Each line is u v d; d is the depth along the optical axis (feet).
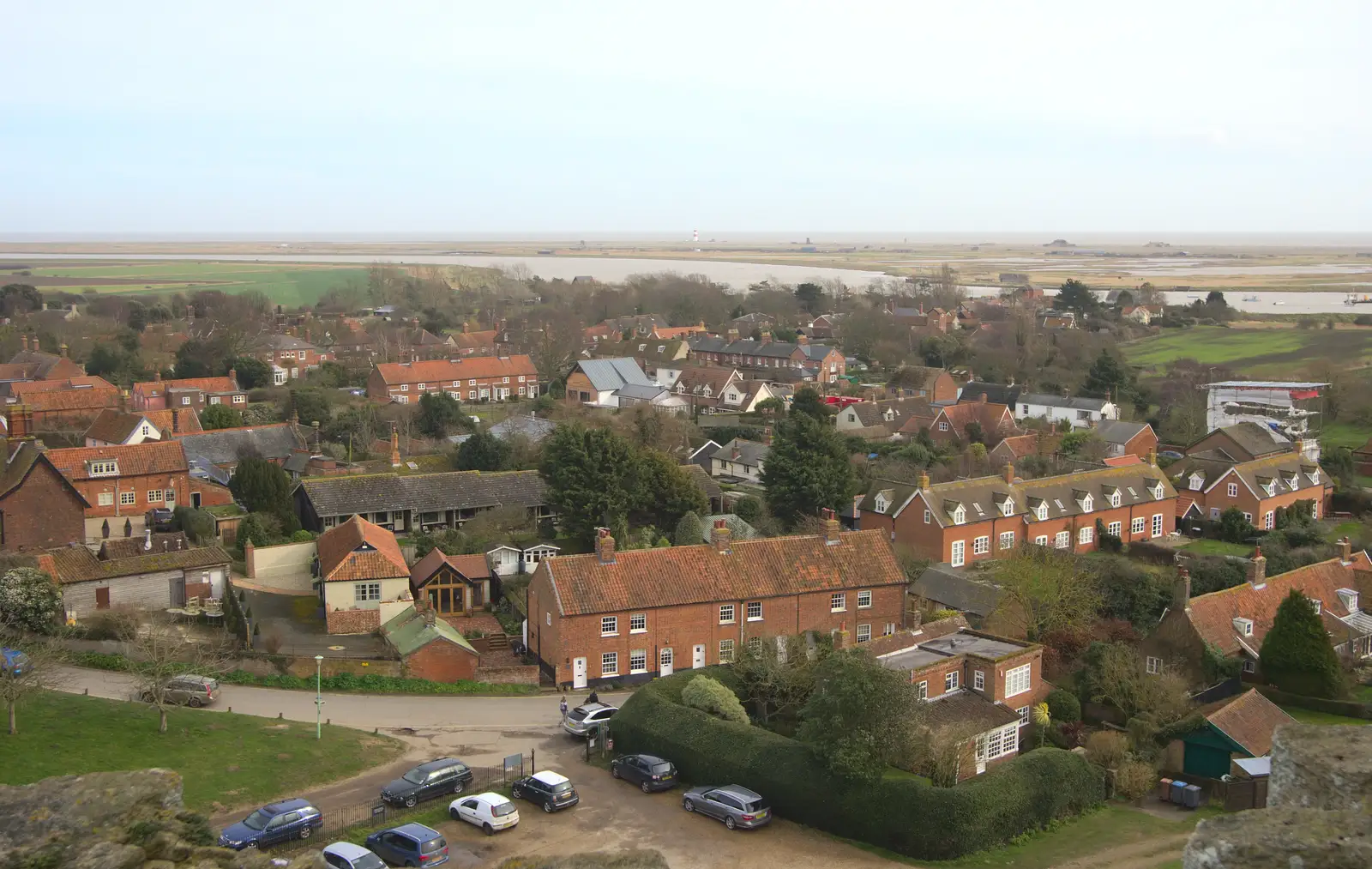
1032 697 191.72
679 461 382.63
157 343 600.80
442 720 193.47
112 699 184.55
